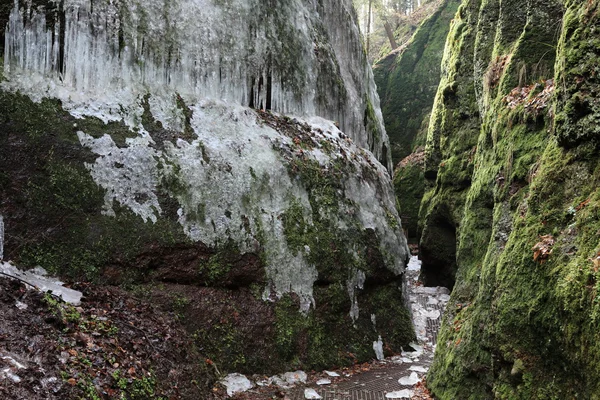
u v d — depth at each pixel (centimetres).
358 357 699
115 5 612
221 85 709
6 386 297
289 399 531
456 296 625
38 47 546
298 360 630
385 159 1241
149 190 566
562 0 600
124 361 400
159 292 544
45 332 366
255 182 660
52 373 332
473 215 735
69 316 407
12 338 340
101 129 554
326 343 675
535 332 373
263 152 693
